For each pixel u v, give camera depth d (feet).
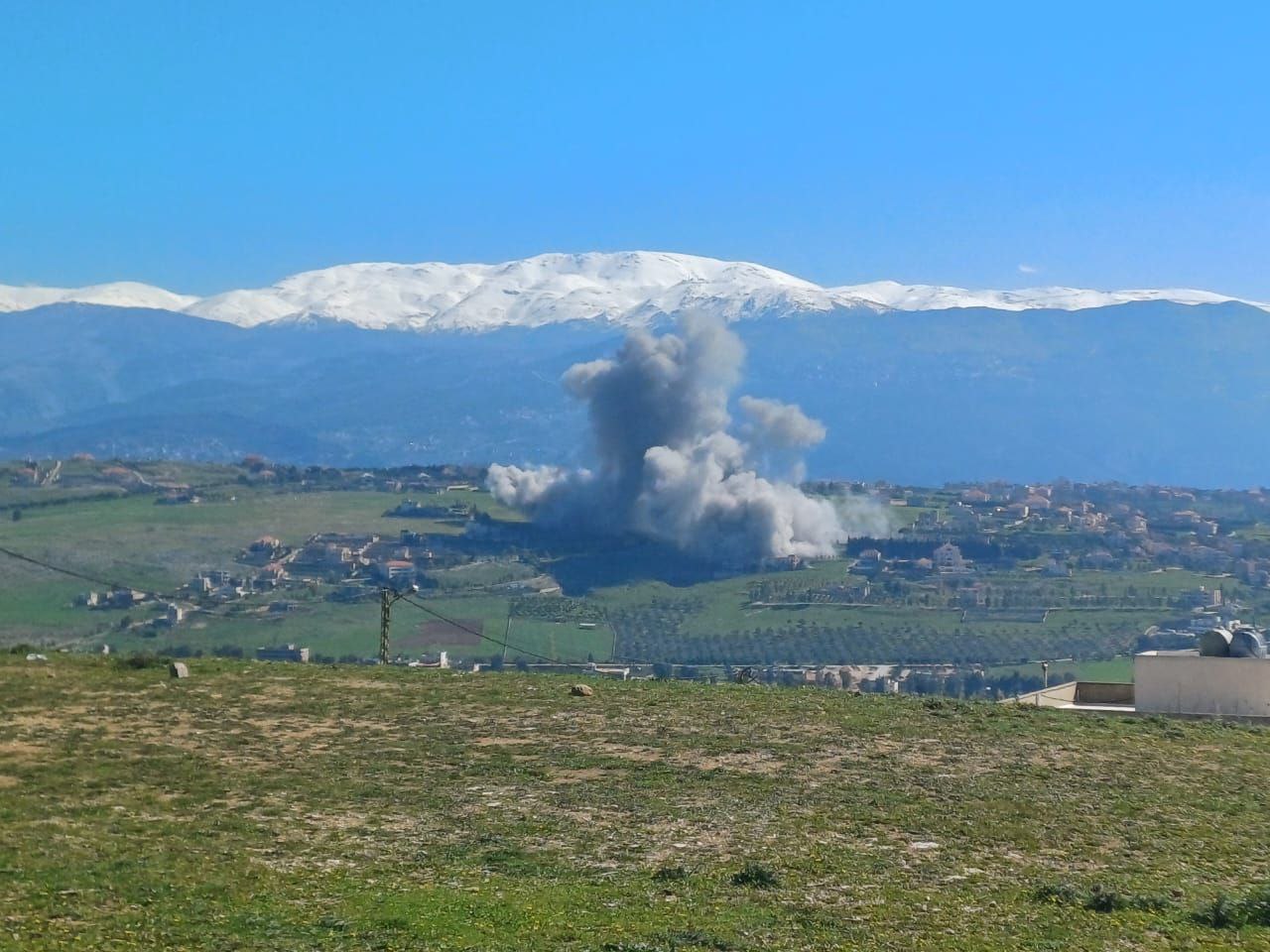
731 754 267.39
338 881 177.37
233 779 233.35
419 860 189.67
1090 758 278.26
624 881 181.68
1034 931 165.07
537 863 189.57
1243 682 363.35
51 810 207.62
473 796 228.63
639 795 231.91
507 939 153.48
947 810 228.63
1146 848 211.61
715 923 162.81
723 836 207.62
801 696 339.98
